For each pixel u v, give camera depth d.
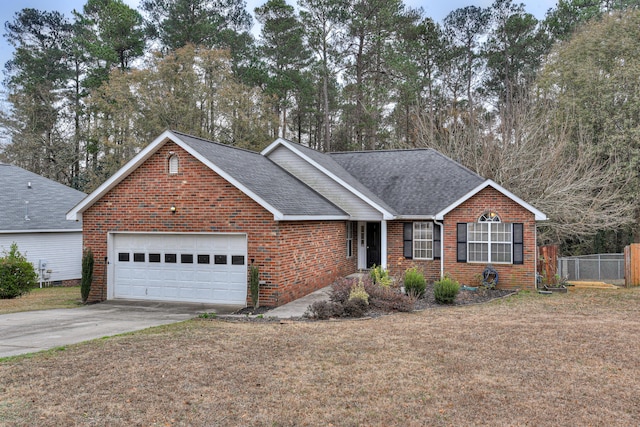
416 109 35.09
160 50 41.25
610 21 30.22
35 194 26.25
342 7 36.91
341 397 6.89
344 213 19.41
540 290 17.83
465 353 9.09
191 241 15.85
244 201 14.97
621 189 27.83
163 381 7.46
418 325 11.66
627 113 28.42
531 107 29.02
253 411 6.38
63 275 24.77
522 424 6.04
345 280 14.74
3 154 39.75
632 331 10.94
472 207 18.45
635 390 7.17
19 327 11.91
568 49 31.17
